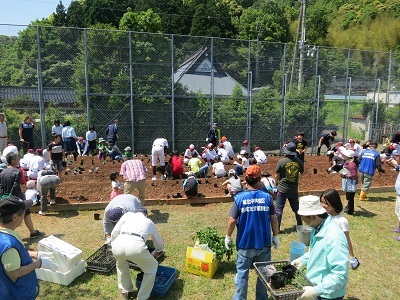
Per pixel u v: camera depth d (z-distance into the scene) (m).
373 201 10.20
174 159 11.84
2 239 3.15
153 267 4.80
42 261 3.86
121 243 4.62
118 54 18.27
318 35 56.75
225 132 20.47
